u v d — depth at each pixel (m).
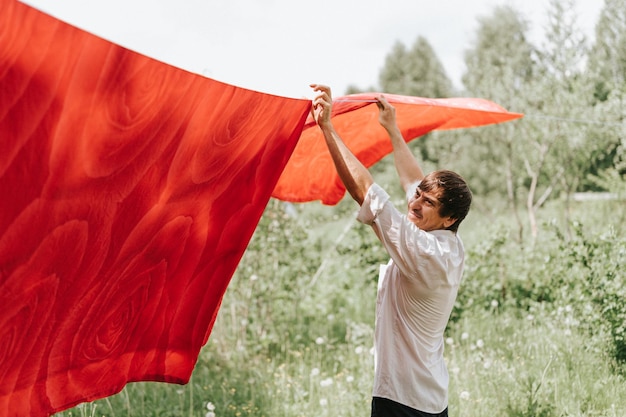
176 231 2.53
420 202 2.94
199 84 2.11
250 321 6.64
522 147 9.79
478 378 4.91
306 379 5.45
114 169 2.10
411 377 2.92
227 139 2.40
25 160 1.84
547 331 5.96
